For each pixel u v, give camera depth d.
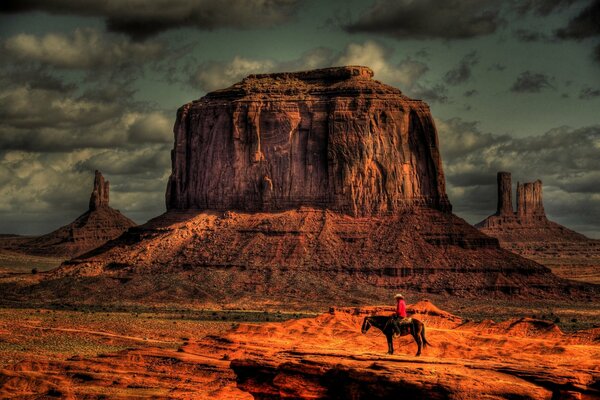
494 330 136.62
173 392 109.88
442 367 66.50
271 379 72.06
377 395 65.38
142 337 171.62
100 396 109.25
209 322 191.25
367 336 140.00
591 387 64.94
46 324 187.38
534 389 63.91
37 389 114.12
